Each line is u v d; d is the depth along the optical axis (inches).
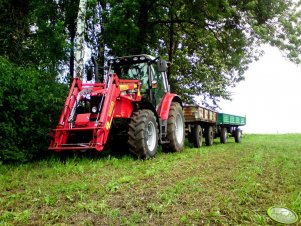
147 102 330.6
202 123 510.9
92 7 515.5
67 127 290.2
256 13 604.7
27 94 289.0
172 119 377.7
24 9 432.8
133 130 301.1
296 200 167.0
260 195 179.0
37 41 437.4
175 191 180.1
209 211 149.9
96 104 304.2
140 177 218.4
